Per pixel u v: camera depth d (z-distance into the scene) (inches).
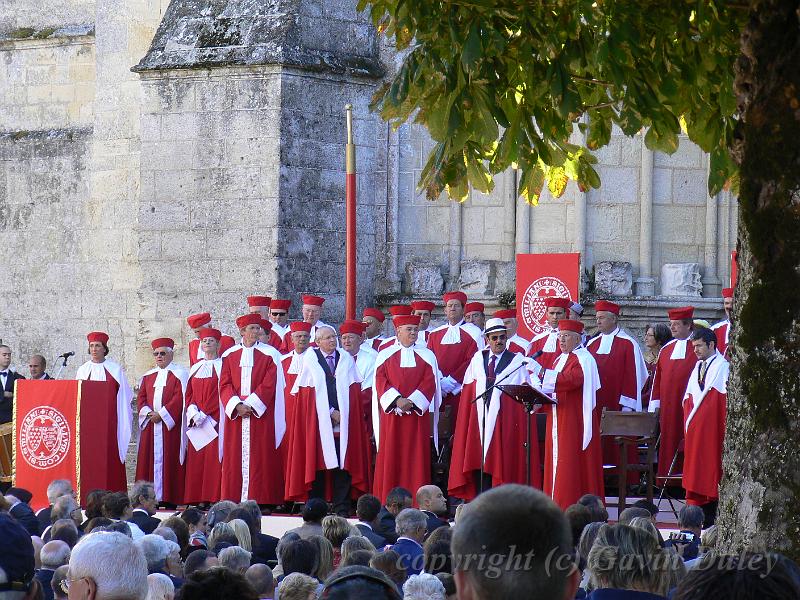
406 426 1477.6
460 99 794.8
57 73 2178.9
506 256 1850.4
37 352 2159.2
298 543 822.5
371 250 1908.2
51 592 774.5
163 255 1861.5
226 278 1827.0
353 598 472.7
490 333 1448.1
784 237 609.0
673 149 895.7
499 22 842.2
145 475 1660.9
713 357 1357.0
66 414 1510.8
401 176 1908.2
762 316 613.9
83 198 2132.1
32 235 2165.4
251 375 1578.5
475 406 1441.9
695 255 1804.9
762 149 615.5
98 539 497.4
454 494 1460.4
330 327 1549.0
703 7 761.6
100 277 2114.9
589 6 780.6
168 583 704.4
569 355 1403.8
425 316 1632.6
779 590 360.2
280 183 1806.1
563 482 1385.3
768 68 615.2
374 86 1900.8
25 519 1068.5
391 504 1182.9
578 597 695.7
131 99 2090.3
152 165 1867.6
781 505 603.8
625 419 1279.5
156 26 2073.1
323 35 1865.2
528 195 933.8
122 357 2095.2
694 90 856.3
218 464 1616.6
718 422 1344.7
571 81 816.3
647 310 1760.6
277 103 1809.8
